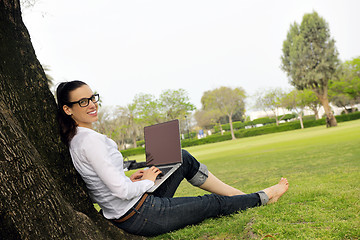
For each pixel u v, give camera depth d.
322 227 2.26
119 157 2.30
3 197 1.66
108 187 2.13
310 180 5.08
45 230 1.76
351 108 60.38
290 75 37.00
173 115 45.81
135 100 46.44
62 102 2.28
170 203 2.40
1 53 2.03
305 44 35.34
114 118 49.97
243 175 8.14
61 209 1.86
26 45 2.20
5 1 2.05
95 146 2.14
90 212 2.28
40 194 1.77
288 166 8.35
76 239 1.89
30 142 1.94
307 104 46.91
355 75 43.22
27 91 2.12
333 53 34.69
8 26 2.10
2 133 1.68
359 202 2.89
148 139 2.90
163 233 2.44
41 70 2.29
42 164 1.87
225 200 2.67
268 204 2.94
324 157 8.94
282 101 48.12
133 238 2.36
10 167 1.68
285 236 2.13
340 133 19.92
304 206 2.85
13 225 1.69
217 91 50.75
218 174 9.23
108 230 2.24
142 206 2.30
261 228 2.30
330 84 44.38
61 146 2.20
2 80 1.99
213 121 64.38
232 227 2.41
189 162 2.84
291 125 48.25
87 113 2.32
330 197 3.22
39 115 2.14
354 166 6.12
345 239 2.00
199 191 6.16
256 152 15.78
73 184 2.22
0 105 1.87
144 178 2.48
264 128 49.81
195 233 2.40
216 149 26.83
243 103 52.75
